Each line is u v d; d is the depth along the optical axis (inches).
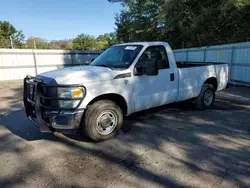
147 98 166.7
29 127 178.9
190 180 101.7
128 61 160.6
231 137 152.6
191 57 544.4
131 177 105.0
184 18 668.1
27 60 582.6
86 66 168.9
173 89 185.6
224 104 254.2
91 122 140.2
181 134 159.0
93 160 122.6
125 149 135.9
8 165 118.3
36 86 131.7
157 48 175.0
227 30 608.1
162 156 126.0
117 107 152.0
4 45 1349.7
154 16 992.9
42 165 117.6
